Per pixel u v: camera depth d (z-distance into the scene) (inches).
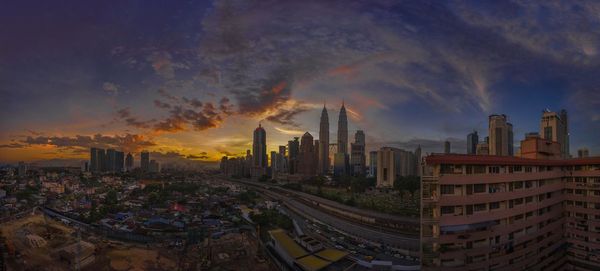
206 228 6087.6
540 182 2406.5
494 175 2027.6
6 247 4242.1
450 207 1908.2
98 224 6353.3
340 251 4121.6
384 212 6505.9
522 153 3043.8
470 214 1937.7
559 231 2591.0
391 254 4269.2
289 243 4402.1
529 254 2250.2
